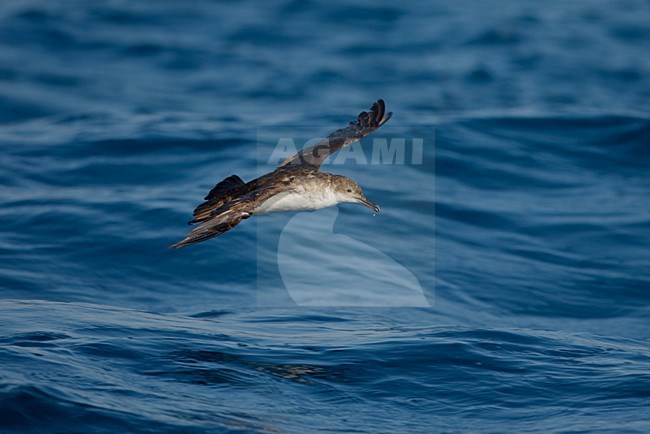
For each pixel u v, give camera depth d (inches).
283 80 2566.4
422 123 1899.6
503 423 812.0
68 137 1850.4
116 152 1755.7
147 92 2459.4
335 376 890.1
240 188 844.0
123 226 1395.2
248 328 1043.3
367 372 901.8
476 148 1787.6
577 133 1883.6
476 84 2493.8
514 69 2623.0
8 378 805.2
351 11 3171.8
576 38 2903.5
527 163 1749.5
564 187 1658.5
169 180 1633.9
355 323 1091.3
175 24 3041.3
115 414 771.4
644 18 3115.2
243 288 1245.1
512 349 971.9
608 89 2447.1
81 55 2743.6
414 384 879.1
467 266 1334.9
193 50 2819.9
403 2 3255.4
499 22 3026.6
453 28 2987.2
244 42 2913.4
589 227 1473.9
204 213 799.7
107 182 1624.0
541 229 1467.8
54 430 745.0
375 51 2817.4
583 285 1301.7
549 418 820.6
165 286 1255.5
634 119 1929.1
